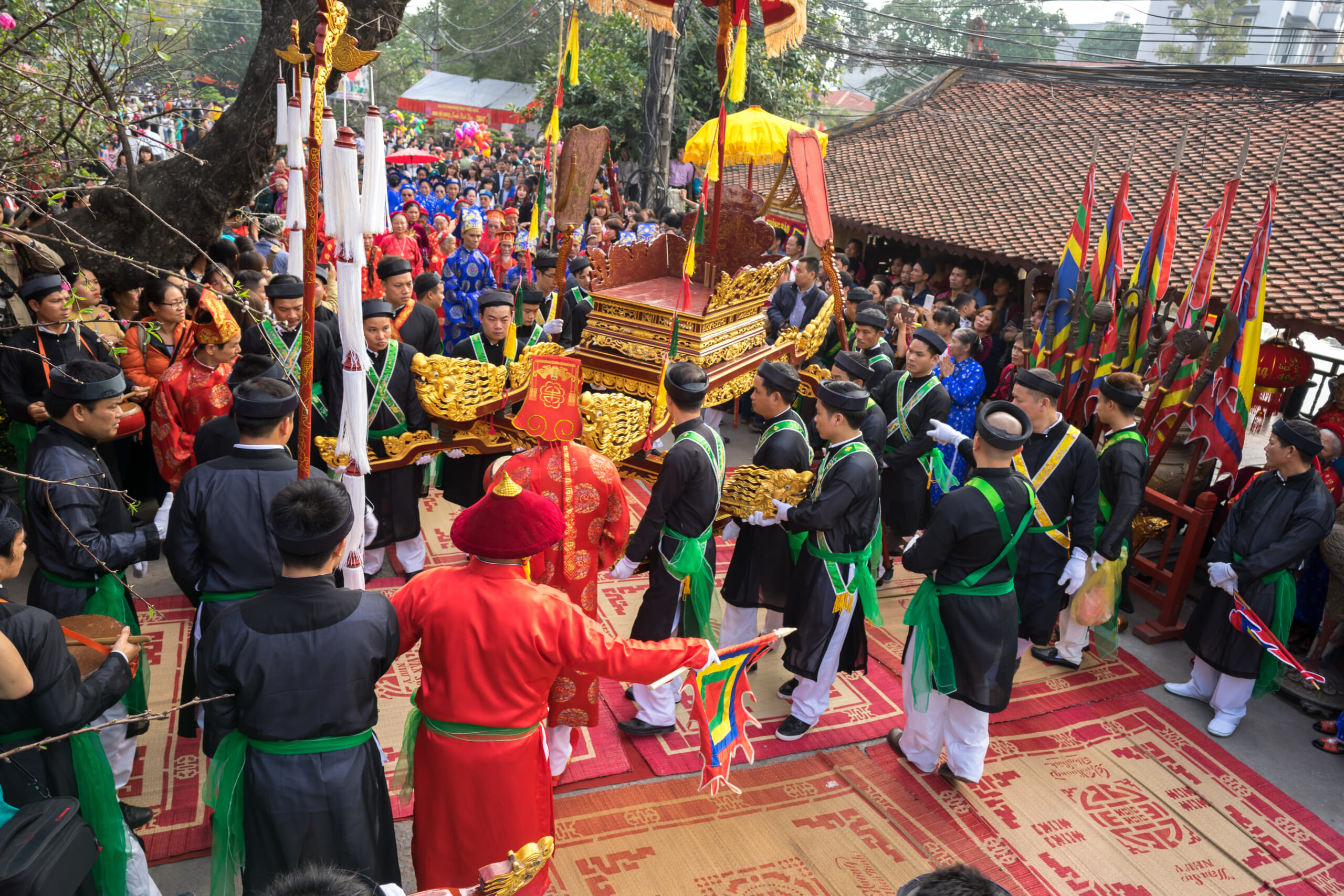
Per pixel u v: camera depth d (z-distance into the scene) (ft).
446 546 19.69
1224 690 15.42
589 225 35.60
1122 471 15.83
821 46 43.27
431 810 9.02
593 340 15.03
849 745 14.33
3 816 7.52
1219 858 12.46
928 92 53.67
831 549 13.66
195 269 21.38
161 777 12.18
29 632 7.93
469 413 13.55
